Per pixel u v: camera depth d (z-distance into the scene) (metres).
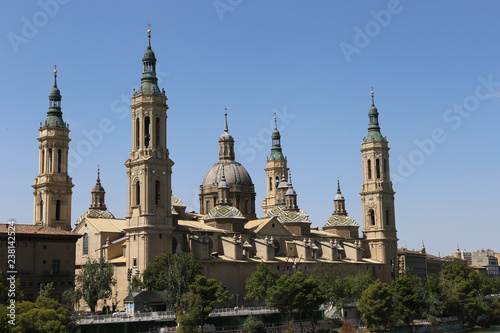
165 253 141.62
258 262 164.88
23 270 125.44
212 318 129.00
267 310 139.88
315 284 140.88
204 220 175.25
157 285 135.12
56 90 180.88
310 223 194.88
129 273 137.00
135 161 151.00
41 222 173.50
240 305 158.62
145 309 126.69
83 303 154.88
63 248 131.38
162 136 153.88
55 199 174.25
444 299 173.88
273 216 189.50
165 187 152.00
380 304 149.50
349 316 159.25
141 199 148.50
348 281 164.38
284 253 182.00
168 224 150.25
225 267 157.62
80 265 152.62
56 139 176.88
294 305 136.12
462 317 180.88
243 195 196.88
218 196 181.88
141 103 152.62
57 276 129.25
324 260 186.75
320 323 146.00
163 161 152.00
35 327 93.88
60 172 176.88
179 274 129.88
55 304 105.62
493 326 191.25
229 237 167.00
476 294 196.50
